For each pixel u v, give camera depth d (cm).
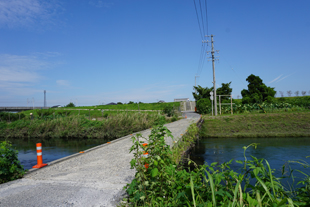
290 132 2398
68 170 625
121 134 2155
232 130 2603
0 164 516
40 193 441
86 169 629
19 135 2484
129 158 762
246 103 3609
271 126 2586
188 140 1288
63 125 2412
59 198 411
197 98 4675
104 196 413
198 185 293
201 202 262
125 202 375
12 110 6738
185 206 270
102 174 568
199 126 2212
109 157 795
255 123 2672
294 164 1088
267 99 3578
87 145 1750
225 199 249
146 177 335
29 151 1509
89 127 2302
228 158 1337
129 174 559
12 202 398
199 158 1355
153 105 5338
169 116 3288
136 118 2359
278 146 1750
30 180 538
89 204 379
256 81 3700
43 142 2016
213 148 1734
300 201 250
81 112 4375
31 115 3031
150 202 319
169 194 325
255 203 221
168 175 337
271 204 227
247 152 1530
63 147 1662
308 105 3203
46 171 623
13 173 552
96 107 5441
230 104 3662
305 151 1513
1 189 475
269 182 262
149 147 368
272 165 1138
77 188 463
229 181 282
